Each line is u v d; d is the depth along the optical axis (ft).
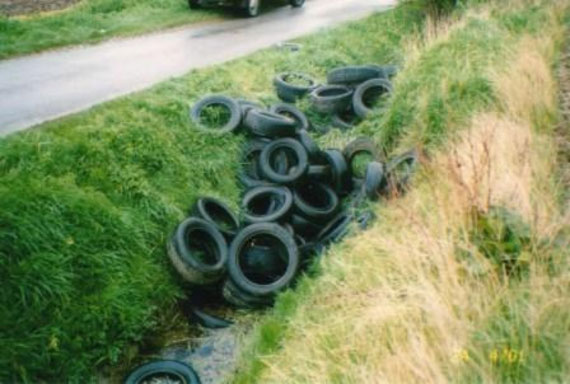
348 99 31.42
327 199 25.61
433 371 11.20
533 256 13.73
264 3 60.34
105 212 19.98
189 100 28.48
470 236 14.85
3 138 21.53
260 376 14.73
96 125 23.66
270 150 26.43
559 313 12.03
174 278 20.92
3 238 17.10
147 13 51.72
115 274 19.03
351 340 13.51
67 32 42.06
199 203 23.09
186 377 17.66
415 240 15.90
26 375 15.94
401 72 31.04
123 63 35.78
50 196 18.97
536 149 18.88
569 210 15.58
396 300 14.05
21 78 31.71
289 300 18.34
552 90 24.26
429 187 19.11
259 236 22.20
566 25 32.96
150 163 23.26
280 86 32.30
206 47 40.93
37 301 16.92
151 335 19.26
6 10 50.31
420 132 23.81
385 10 54.03
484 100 23.15
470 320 12.55
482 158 16.51
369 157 26.68
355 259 17.29
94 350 17.54
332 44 40.24
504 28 30.35
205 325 20.26
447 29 34.40
